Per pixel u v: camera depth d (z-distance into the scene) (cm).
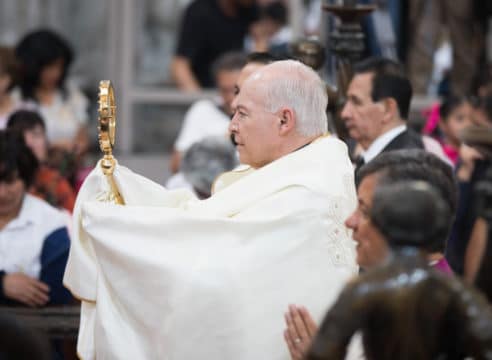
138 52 1917
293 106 855
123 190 851
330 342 619
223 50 1873
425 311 620
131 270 814
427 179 730
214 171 1194
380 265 633
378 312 619
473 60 1805
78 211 848
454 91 1800
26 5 1945
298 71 863
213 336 803
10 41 1945
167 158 1864
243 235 817
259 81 860
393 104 1102
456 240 1248
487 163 1242
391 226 634
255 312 806
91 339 849
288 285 814
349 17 1131
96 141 1895
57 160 1323
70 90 1617
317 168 846
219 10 1867
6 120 1407
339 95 1132
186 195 883
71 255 847
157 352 812
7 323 616
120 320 825
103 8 1927
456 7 1794
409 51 1814
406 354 619
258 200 840
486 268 1219
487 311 618
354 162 1159
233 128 867
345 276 827
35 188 1262
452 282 625
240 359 804
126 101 1906
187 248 815
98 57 1934
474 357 616
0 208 1073
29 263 1064
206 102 1537
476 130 1238
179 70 1884
